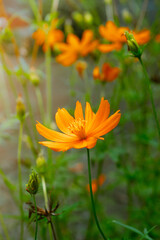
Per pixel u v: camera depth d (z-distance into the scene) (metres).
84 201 0.58
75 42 0.59
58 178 0.54
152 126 0.65
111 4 0.62
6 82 1.16
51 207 0.37
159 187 0.61
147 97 0.63
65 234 0.57
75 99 0.60
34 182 0.35
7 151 0.87
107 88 0.73
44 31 0.54
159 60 0.64
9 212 0.67
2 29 0.51
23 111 0.44
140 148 0.66
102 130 0.36
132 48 0.37
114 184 0.64
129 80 0.64
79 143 0.36
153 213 0.55
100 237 0.56
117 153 0.55
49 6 1.49
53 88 1.22
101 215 0.60
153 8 0.89
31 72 0.52
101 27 0.53
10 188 0.48
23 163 0.53
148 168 0.61
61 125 0.38
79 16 0.70
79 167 0.63
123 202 0.75
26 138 0.50
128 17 0.65
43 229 0.49
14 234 0.64
